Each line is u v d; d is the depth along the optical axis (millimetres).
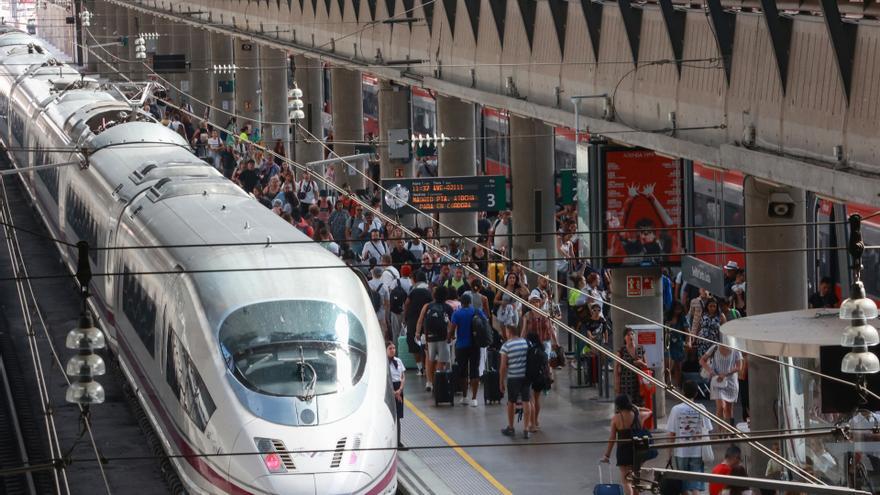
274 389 53688
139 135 93500
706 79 65750
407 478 65062
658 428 71812
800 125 57031
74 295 105500
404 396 79688
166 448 61938
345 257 93438
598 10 79375
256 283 58219
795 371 51031
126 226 76188
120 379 81688
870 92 51656
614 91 77125
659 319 76500
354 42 132625
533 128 100062
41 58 155875
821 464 50469
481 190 99438
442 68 108875
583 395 79000
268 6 166625
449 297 81000
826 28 54344
